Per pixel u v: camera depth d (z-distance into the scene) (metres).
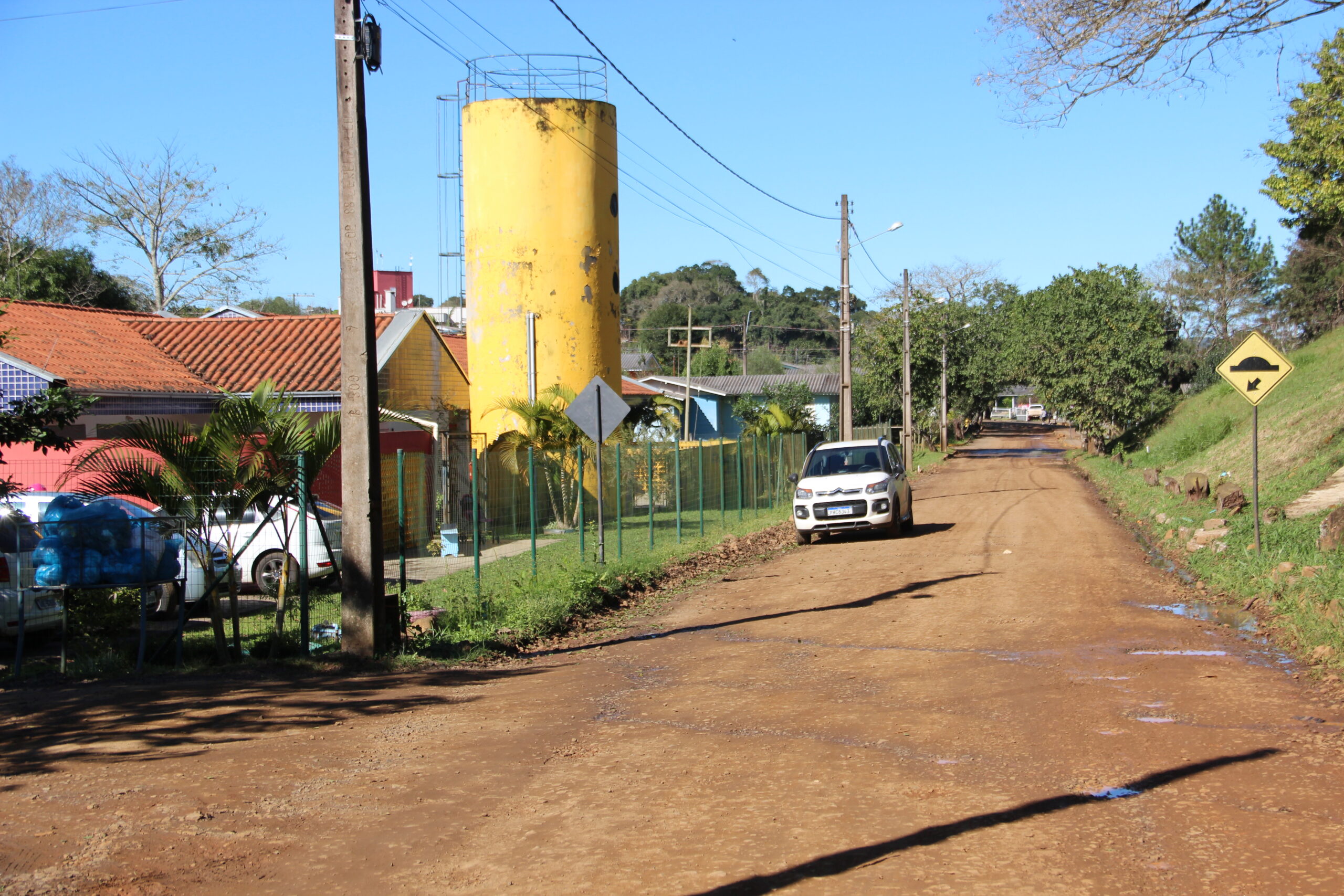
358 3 9.45
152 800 5.52
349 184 9.52
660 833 4.93
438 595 13.12
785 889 4.22
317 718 7.46
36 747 6.62
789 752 6.31
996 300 88.12
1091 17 12.30
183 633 10.21
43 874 4.48
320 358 22.72
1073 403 48.91
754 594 13.82
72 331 21.47
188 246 45.59
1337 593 9.92
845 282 29.17
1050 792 5.41
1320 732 6.41
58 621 11.19
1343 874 4.23
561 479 23.28
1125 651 9.11
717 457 28.05
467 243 26.81
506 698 8.14
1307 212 31.25
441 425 25.75
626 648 10.40
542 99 25.83
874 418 62.38
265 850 4.79
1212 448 32.75
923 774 5.79
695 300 117.44
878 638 10.24
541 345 26.12
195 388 20.44
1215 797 5.26
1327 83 20.42
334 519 15.37
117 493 9.41
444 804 5.46
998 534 20.16
